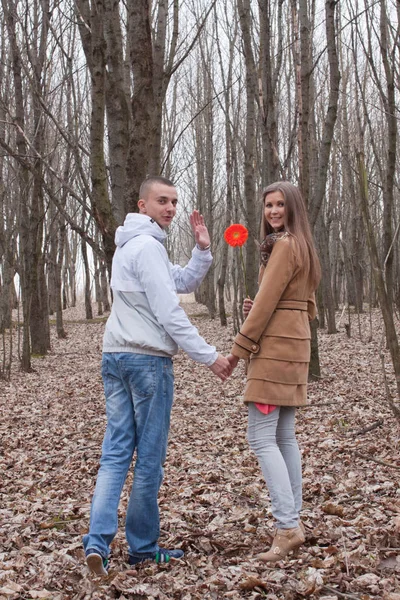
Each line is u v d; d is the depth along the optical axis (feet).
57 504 14.19
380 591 8.51
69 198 85.40
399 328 47.44
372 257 15.30
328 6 27.94
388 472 14.90
